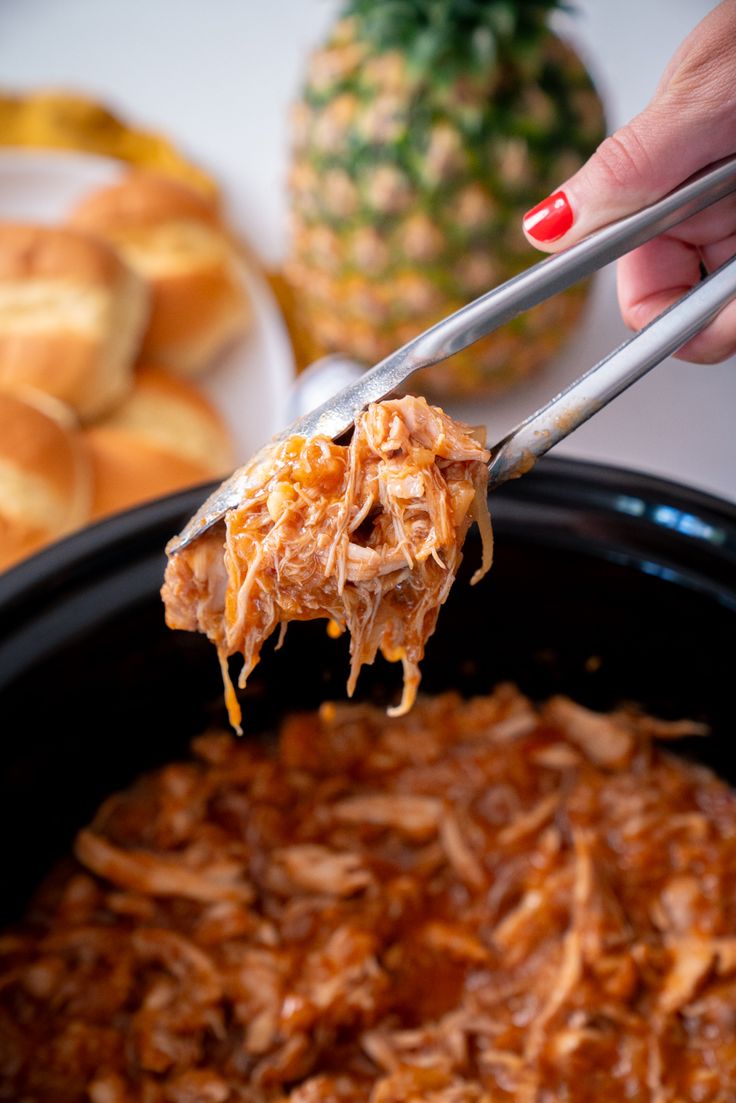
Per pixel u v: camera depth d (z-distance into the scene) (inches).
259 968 20.6
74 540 20.2
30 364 26.5
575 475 20.8
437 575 16.9
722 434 27.9
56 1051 19.9
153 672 21.0
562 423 17.0
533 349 27.8
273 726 22.9
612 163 18.5
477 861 21.8
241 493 16.8
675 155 18.5
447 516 16.4
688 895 21.1
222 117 33.5
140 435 26.9
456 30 25.4
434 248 26.1
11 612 19.6
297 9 36.4
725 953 20.5
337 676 22.6
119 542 20.2
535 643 22.2
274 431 28.1
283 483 16.6
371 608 17.0
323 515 16.6
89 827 21.9
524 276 16.8
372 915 21.1
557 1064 19.9
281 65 34.7
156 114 33.5
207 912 21.2
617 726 22.5
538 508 20.7
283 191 30.3
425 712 23.0
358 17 26.8
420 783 22.5
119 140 32.4
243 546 16.8
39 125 32.2
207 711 22.3
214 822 22.1
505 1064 20.1
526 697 23.0
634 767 22.5
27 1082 19.8
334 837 22.0
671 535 20.5
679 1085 19.9
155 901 21.4
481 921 21.4
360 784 22.6
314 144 26.4
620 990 20.3
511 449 17.0
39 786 20.6
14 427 25.1
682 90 18.5
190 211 29.5
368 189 25.9
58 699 20.1
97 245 27.7
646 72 33.4
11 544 24.6
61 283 27.1
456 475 16.7
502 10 25.3
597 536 20.6
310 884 21.5
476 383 28.2
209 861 21.5
